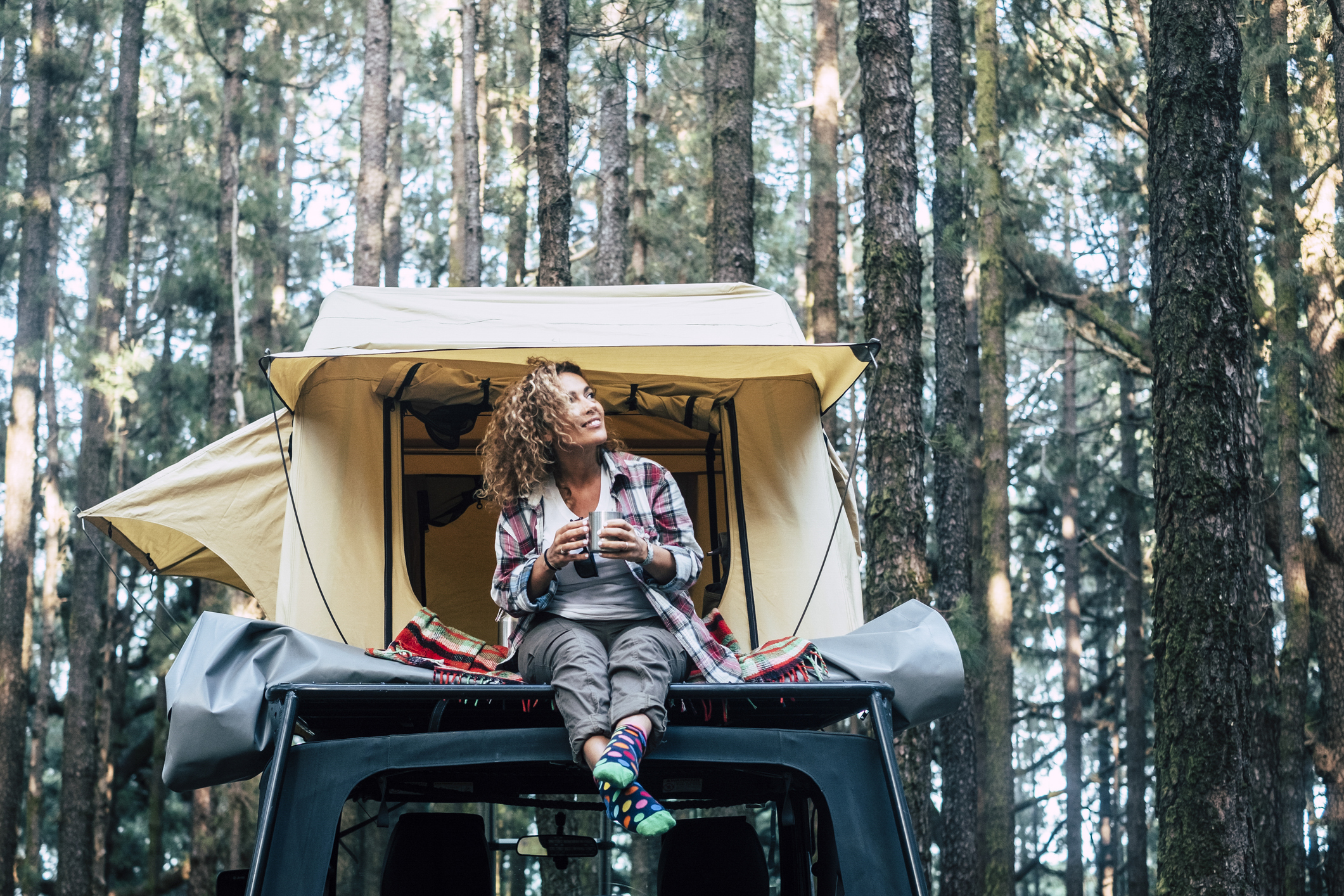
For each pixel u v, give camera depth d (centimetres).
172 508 591
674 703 352
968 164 1422
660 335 476
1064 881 2428
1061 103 1759
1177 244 726
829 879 396
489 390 493
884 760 318
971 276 1773
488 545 585
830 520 484
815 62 1596
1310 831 1706
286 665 327
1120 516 2353
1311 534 1317
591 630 336
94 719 1647
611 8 1438
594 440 355
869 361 434
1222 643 680
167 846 2306
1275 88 1212
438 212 2683
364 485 454
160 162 1983
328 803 303
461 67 1850
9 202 1731
